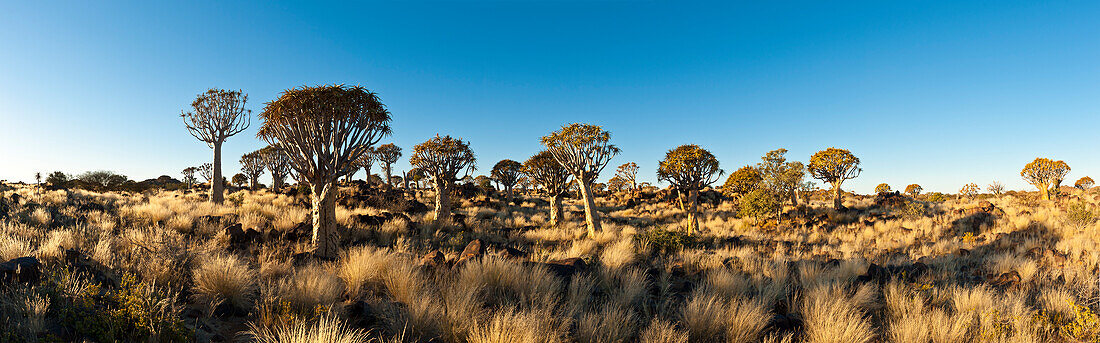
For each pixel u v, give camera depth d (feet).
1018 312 17.21
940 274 27.40
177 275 18.78
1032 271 26.94
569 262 25.66
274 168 129.80
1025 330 15.57
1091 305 19.30
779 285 22.35
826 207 100.89
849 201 119.65
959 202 100.48
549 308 16.49
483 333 13.88
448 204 71.20
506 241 47.80
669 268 29.09
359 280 20.48
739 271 28.66
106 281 17.22
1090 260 31.40
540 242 46.19
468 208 97.86
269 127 34.35
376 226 45.70
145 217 41.27
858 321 16.61
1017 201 93.20
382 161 129.29
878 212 88.33
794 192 102.01
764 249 44.19
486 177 152.35
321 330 12.32
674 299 21.22
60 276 14.98
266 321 14.79
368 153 125.29
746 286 22.97
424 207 85.87
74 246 24.11
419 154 69.97
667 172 69.15
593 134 58.59
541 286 20.47
